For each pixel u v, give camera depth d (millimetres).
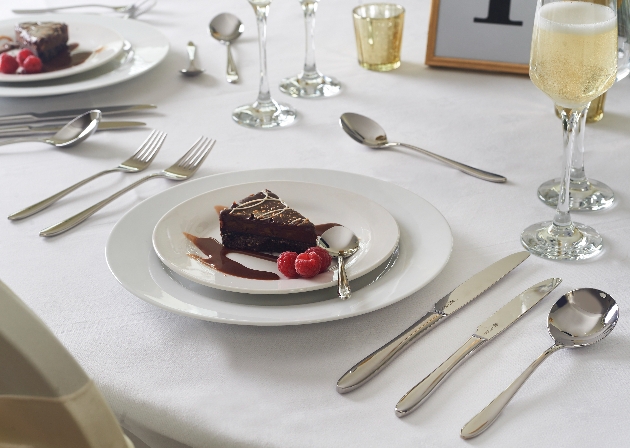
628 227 891
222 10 1506
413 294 808
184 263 818
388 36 1226
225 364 742
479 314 781
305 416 698
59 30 1264
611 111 1112
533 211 921
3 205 954
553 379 721
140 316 791
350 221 875
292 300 774
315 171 947
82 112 1140
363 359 735
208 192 897
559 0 800
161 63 1297
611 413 694
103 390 727
